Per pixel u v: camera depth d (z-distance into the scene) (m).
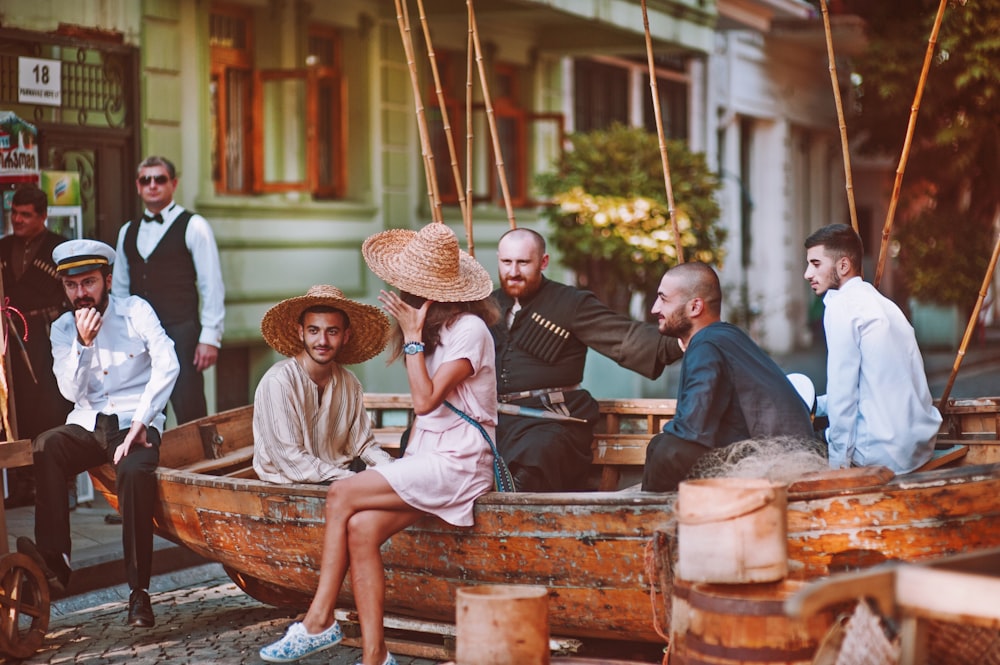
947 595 3.92
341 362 6.95
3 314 6.82
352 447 6.95
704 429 5.85
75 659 6.61
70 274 7.14
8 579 6.53
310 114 13.34
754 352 6.00
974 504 5.45
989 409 7.48
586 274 17.12
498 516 5.95
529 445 7.17
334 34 14.82
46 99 10.71
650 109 21.94
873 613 4.20
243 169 13.48
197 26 12.44
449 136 8.27
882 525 5.39
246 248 13.25
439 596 6.21
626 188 15.42
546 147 18.44
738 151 25.12
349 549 5.91
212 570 8.73
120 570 8.26
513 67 17.86
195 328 9.58
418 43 15.82
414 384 5.96
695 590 4.84
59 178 10.16
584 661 5.41
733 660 4.68
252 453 7.84
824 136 29.55
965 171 22.27
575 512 5.82
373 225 15.15
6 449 6.47
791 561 5.39
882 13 20.61
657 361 7.34
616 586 5.82
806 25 24.91
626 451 7.83
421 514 5.98
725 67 24.20
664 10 16.75
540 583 5.95
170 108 12.11
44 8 10.69
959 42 18.06
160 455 7.43
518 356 7.48
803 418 5.92
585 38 17.81
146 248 9.51
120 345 7.29
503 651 4.88
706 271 6.21
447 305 6.06
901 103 20.50
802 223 28.72
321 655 6.62
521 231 7.50
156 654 6.69
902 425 6.36
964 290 23.33
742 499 4.75
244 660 6.58
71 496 9.73
